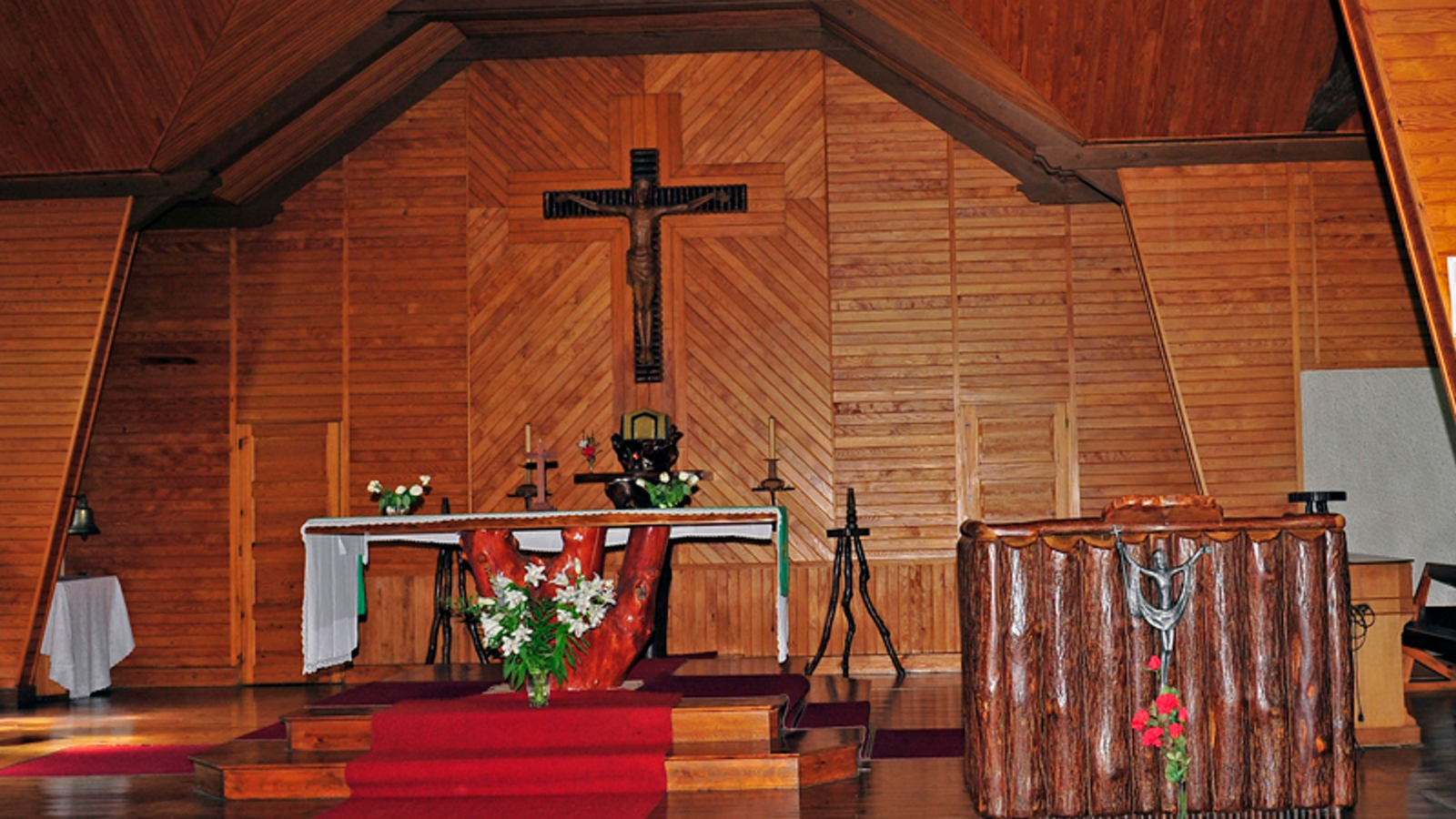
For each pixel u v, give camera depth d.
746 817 4.71
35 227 7.88
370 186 9.28
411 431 9.17
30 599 7.78
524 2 7.82
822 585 8.98
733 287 9.16
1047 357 8.97
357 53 7.82
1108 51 7.09
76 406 7.78
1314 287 7.84
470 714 5.42
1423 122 4.80
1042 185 8.98
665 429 6.81
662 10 8.12
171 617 9.16
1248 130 7.53
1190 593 4.37
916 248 9.07
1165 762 4.35
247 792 5.30
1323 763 4.38
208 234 9.30
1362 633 5.90
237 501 9.21
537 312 9.20
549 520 5.82
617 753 5.24
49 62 7.14
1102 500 8.88
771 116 9.20
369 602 9.10
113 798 5.36
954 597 8.93
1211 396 7.54
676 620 9.02
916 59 7.83
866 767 5.62
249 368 9.25
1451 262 4.73
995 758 4.40
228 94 7.52
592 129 9.26
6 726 7.26
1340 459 8.73
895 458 9.01
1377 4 4.87
